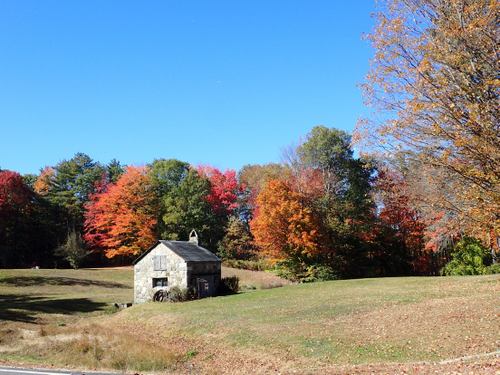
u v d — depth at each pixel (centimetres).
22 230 7375
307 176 5703
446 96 1118
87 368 1808
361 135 1270
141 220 7044
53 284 5222
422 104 1122
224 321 2625
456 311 2172
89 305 3978
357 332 2028
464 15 1120
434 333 1833
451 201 1238
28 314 3338
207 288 4250
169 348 2262
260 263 6638
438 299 2661
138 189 7169
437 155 1183
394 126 1196
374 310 2523
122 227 7025
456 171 1148
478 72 1100
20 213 7394
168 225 7462
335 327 2180
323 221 5428
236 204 8031
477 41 1081
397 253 5834
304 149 6106
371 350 1736
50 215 7869
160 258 4138
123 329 2884
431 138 1167
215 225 7794
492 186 1119
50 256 7581
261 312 2817
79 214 8069
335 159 6062
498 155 1052
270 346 2012
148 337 2578
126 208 7112
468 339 1683
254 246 7406
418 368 1345
